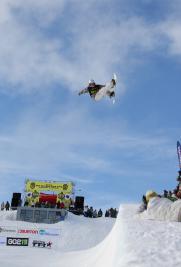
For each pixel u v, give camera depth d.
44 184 45.47
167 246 5.55
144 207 9.77
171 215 8.20
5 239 34.03
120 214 9.86
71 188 45.59
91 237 37.06
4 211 44.16
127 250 5.41
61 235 36.31
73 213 45.03
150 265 4.85
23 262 10.12
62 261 10.06
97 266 7.23
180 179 9.76
